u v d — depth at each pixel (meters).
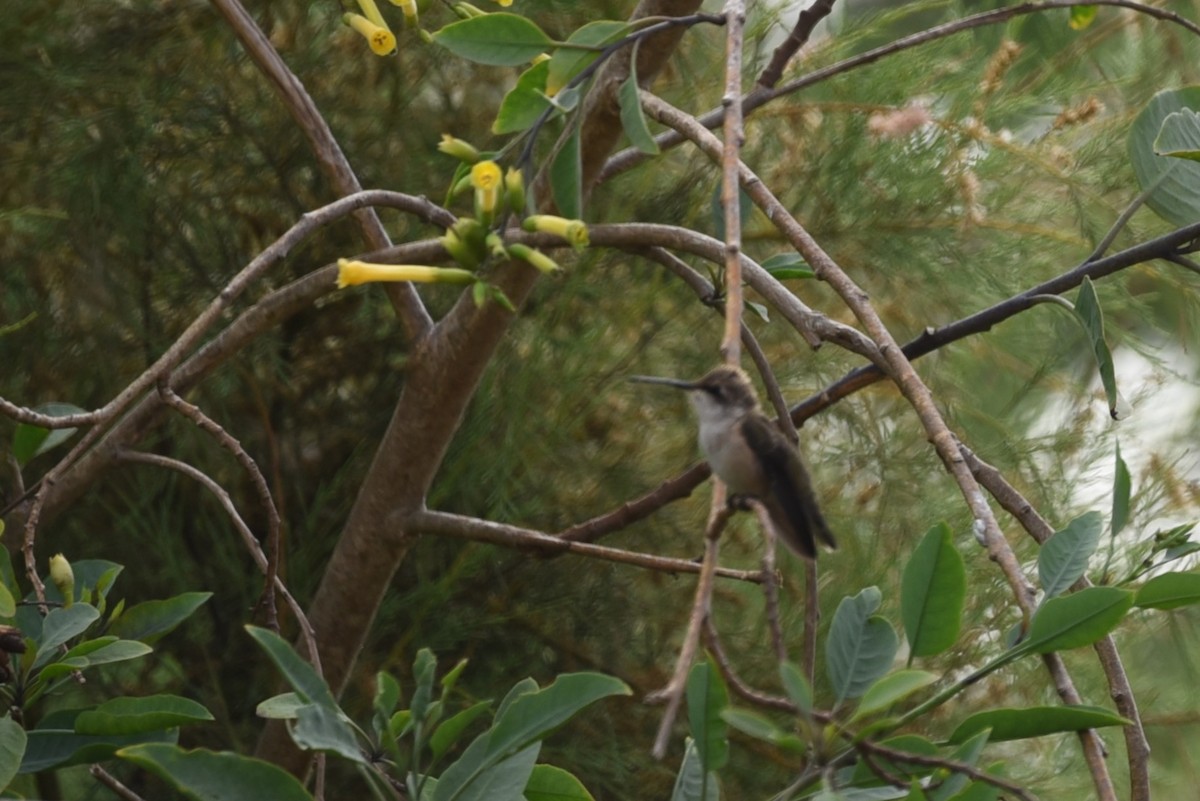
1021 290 8.62
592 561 8.34
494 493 7.57
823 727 3.00
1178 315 9.48
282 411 8.52
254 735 7.98
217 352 5.54
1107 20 9.52
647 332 8.41
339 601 6.13
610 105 5.18
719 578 8.39
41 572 8.01
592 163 5.38
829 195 8.41
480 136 8.47
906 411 8.66
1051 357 8.71
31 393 8.33
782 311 4.77
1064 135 8.91
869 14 8.79
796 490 4.25
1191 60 9.42
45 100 8.05
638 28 4.43
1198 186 4.79
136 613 4.59
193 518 8.16
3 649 4.13
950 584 3.38
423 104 8.78
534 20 8.26
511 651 8.28
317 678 3.22
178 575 7.43
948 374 9.07
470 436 7.87
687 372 8.58
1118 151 8.51
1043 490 8.27
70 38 8.27
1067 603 3.13
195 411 4.79
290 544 7.92
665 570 5.68
